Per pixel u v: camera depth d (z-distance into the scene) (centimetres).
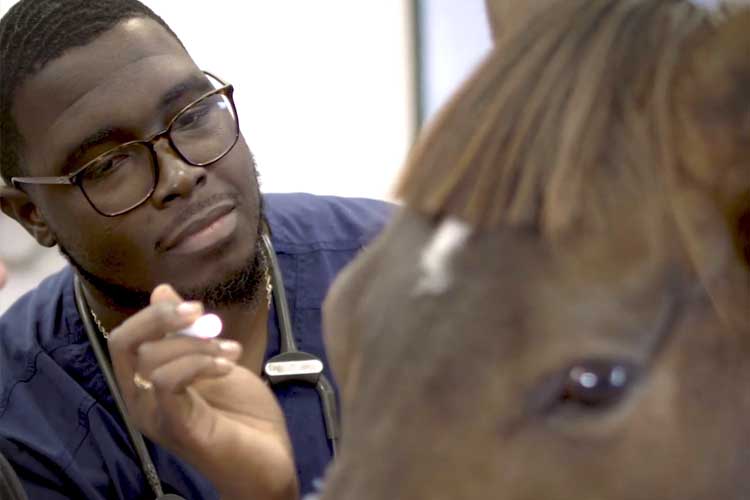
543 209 60
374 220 148
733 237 60
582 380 58
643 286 59
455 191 63
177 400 98
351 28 247
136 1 128
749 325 60
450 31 246
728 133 59
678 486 58
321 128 248
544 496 58
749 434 60
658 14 63
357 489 59
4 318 149
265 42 245
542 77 62
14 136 125
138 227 122
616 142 60
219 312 129
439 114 66
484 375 59
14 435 135
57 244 133
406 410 59
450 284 61
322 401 130
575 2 66
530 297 59
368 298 64
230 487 104
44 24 122
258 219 130
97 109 119
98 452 135
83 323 140
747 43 58
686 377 59
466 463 58
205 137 123
